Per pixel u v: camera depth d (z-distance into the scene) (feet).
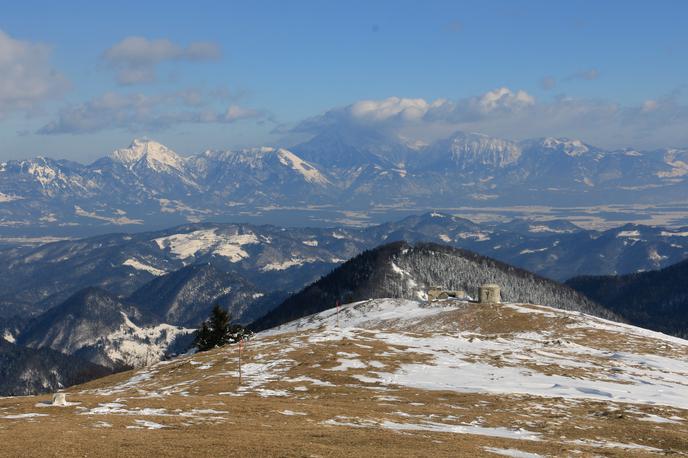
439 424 163.63
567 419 176.35
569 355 316.81
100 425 139.95
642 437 158.92
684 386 250.37
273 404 180.34
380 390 218.38
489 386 229.45
